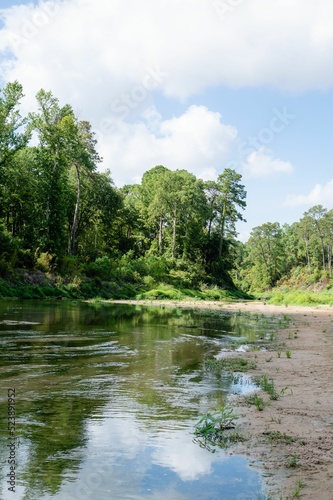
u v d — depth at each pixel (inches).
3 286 1366.9
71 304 1295.5
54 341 545.3
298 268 4763.8
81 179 2155.5
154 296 1995.6
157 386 336.5
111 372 383.2
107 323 794.8
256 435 229.5
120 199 2337.6
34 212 1840.6
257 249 5088.6
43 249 1713.8
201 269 2913.4
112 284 1919.3
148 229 3125.0
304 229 4586.6
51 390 314.0
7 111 1605.6
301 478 178.4
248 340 636.1
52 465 186.4
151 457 198.4
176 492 165.5
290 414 267.7
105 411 266.5
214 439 222.7
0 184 1768.0
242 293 3196.4
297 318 1120.2
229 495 163.6
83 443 212.8
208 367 418.6
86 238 2512.3
